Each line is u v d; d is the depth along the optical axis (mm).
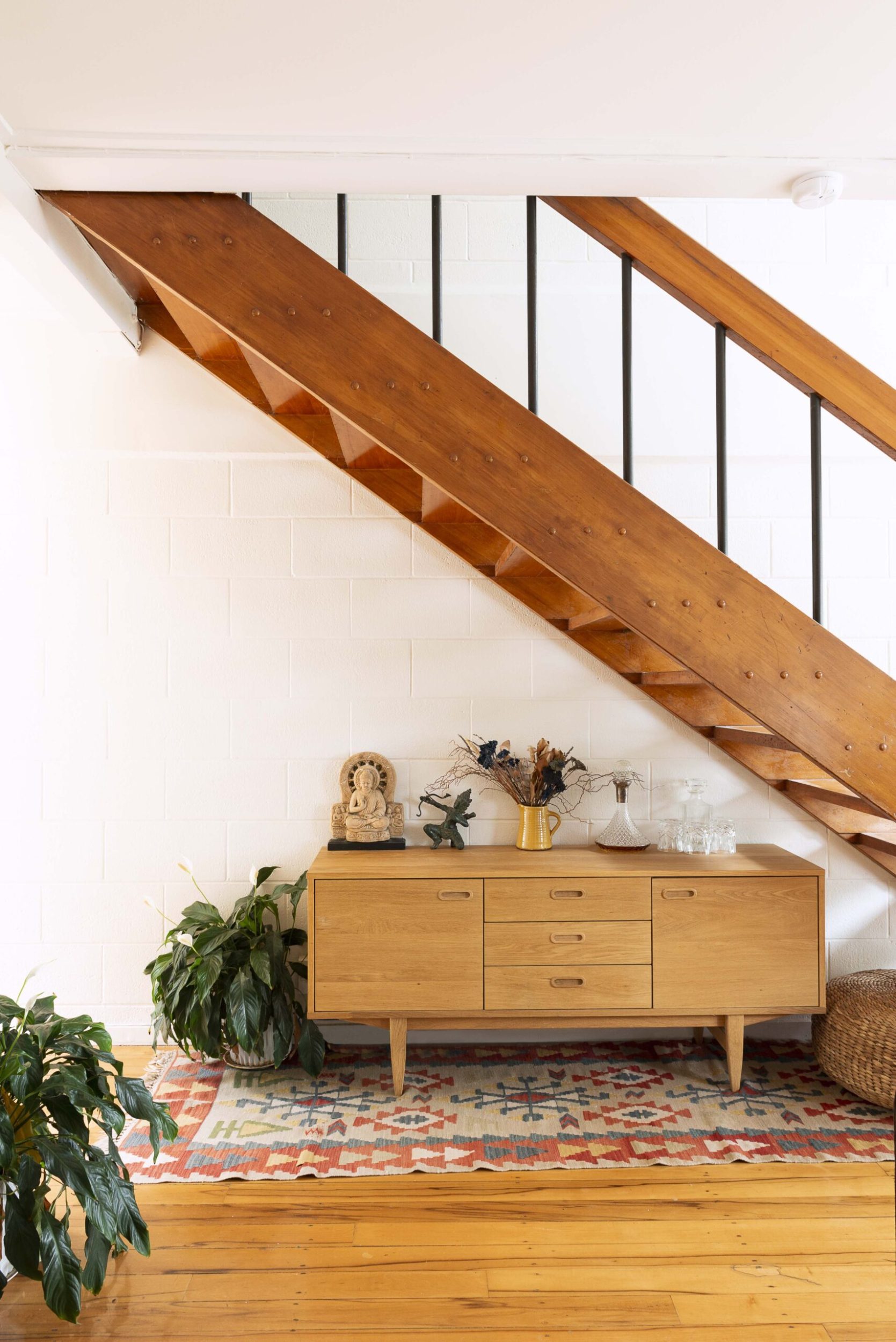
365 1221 2211
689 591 2320
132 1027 3312
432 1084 2957
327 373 2260
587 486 2301
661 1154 2514
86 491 3305
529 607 3268
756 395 3381
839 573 3414
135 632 3320
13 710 3307
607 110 1934
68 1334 1821
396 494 3213
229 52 1725
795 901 2891
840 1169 2451
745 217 3420
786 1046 3289
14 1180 1746
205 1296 1935
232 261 2244
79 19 1626
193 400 3283
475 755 3348
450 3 1588
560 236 3357
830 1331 1836
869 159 2137
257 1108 2783
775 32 1679
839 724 2346
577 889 2867
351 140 2033
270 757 3336
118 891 3318
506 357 3320
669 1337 1814
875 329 3410
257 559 3332
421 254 3365
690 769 3387
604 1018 2887
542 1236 2150
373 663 3348
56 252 2385
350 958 2840
